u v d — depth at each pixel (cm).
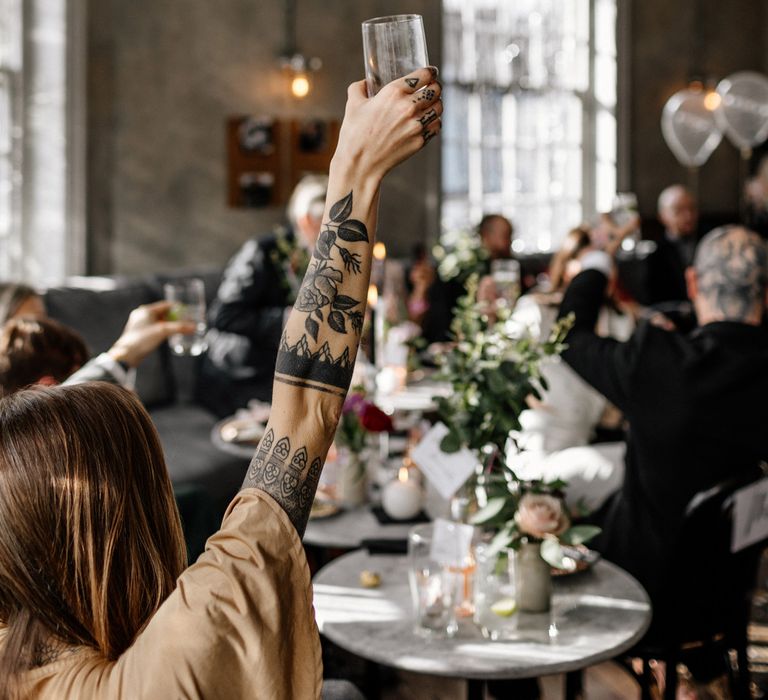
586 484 299
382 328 397
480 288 357
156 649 81
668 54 879
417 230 757
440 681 304
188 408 504
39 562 90
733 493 223
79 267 586
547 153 833
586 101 852
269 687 81
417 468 270
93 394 96
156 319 221
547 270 761
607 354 233
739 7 912
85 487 91
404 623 191
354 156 88
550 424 321
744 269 232
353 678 291
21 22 559
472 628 190
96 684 84
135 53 607
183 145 632
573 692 238
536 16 816
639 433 234
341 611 196
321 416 90
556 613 194
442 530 185
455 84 781
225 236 655
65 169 576
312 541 242
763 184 831
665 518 235
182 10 625
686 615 233
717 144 902
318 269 90
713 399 222
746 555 234
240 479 444
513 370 200
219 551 85
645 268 732
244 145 657
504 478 196
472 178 794
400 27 87
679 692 265
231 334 496
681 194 723
